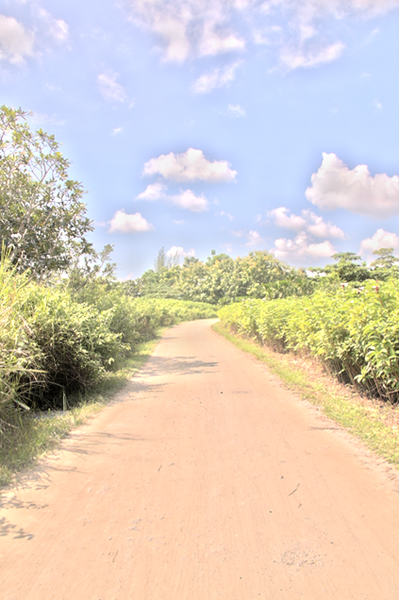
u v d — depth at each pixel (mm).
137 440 4566
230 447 4234
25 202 9750
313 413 5391
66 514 2963
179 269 82625
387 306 5348
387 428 4539
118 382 7836
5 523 2855
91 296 11023
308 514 2871
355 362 5941
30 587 2203
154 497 3199
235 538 2611
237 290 60812
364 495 3117
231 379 8031
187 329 25391
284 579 2217
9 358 4637
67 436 4750
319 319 7086
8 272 5949
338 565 2318
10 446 4160
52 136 9594
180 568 2334
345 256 36969
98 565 2377
